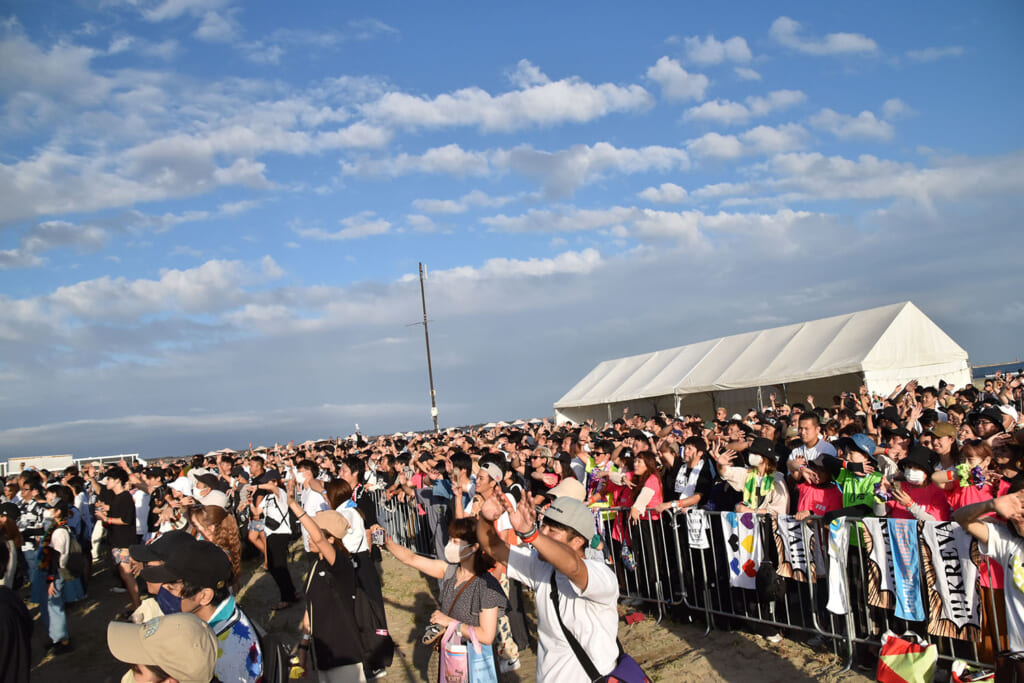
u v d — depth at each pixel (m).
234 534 4.78
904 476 6.36
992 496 5.80
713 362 29.20
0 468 31.47
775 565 7.03
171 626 2.99
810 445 7.40
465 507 9.12
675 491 8.57
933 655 5.51
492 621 4.82
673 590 8.12
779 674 6.36
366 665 7.59
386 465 16.45
